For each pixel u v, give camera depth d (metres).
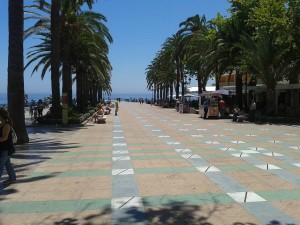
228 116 31.66
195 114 39.06
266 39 27.08
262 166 9.45
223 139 15.73
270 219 5.48
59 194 6.94
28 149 12.81
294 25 27.36
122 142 14.73
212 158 10.72
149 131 19.62
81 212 5.88
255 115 26.69
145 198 6.61
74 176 8.45
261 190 7.08
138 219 5.52
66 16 26.66
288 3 27.88
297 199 6.48
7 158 7.56
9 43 14.55
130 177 8.27
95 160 10.51
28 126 22.42
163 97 103.19
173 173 8.65
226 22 32.06
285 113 29.53
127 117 33.56
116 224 5.33
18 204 6.34
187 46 47.78
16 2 14.59
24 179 8.21
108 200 6.51
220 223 5.34
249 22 29.75
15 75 14.40
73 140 15.51
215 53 32.66
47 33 29.72
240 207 6.05
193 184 7.58
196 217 5.60
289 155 11.23
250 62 27.91
